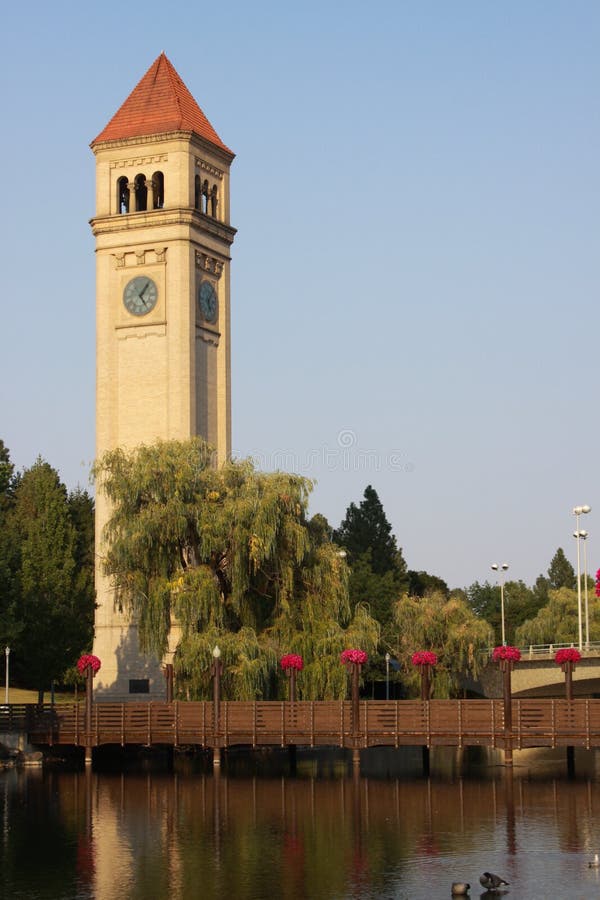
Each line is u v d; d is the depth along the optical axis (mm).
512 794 82438
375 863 61594
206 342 137375
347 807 77500
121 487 105188
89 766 101000
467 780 91062
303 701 96625
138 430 133500
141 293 134375
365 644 103812
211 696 100812
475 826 70188
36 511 160625
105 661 130375
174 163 135375
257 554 101562
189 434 132250
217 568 105562
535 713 92250
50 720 102562
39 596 130250
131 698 129250
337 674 101312
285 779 92500
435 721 93938
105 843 67312
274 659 100562
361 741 94875
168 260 134000
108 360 134750
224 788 87188
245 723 97062
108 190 137250
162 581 102062
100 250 136250
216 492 105312
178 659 100250
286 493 104875
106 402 134500
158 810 77188
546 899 54562
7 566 113812
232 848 65562
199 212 135500
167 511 102625
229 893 56656
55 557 152750
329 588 105625
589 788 85312
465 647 140125
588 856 62344
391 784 88812
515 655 92812
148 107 138000
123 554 102562
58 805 79438
